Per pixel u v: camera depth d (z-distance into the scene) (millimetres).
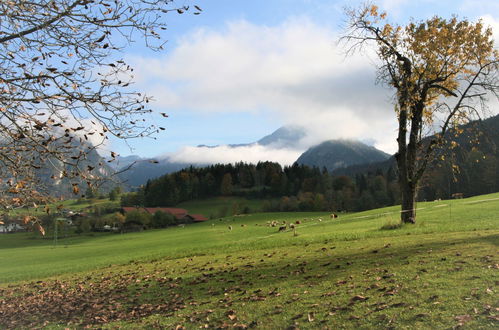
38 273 21906
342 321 7461
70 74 6680
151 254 25141
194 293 11562
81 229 101875
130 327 9102
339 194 128750
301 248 19281
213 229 70812
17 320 11125
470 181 74625
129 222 110875
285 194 167250
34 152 6191
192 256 22141
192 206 157875
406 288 8766
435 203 48094
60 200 6219
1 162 6117
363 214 50031
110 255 32500
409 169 26844
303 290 9953
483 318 6629
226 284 12117
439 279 9117
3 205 5828
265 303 9312
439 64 26453
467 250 12070
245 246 23125
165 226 117125
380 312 7555
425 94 26797
